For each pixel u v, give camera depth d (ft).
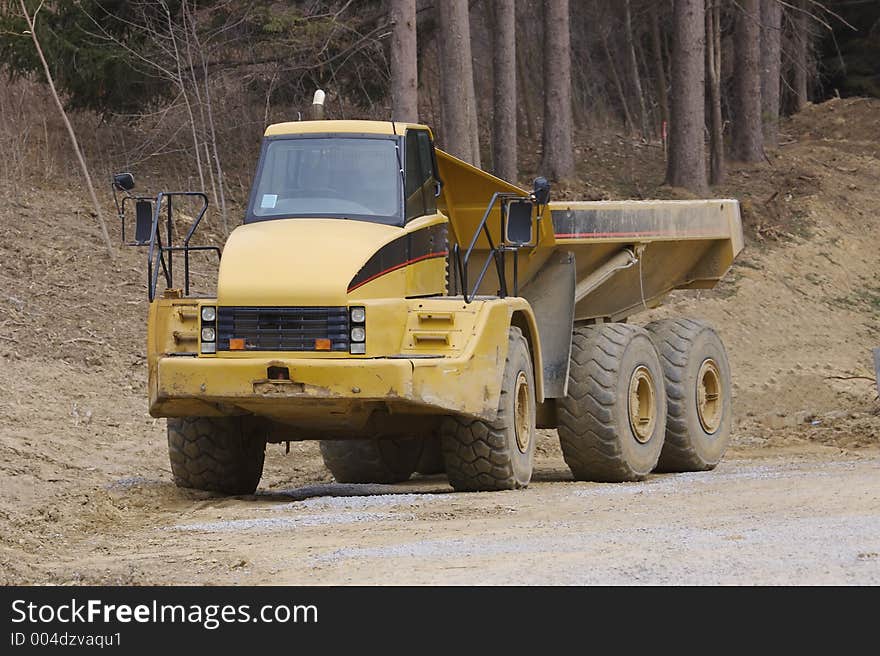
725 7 382.83
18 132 265.75
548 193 123.44
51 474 136.67
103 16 264.52
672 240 156.87
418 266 121.39
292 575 81.92
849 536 84.64
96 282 215.92
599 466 141.18
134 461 152.66
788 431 216.95
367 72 300.40
